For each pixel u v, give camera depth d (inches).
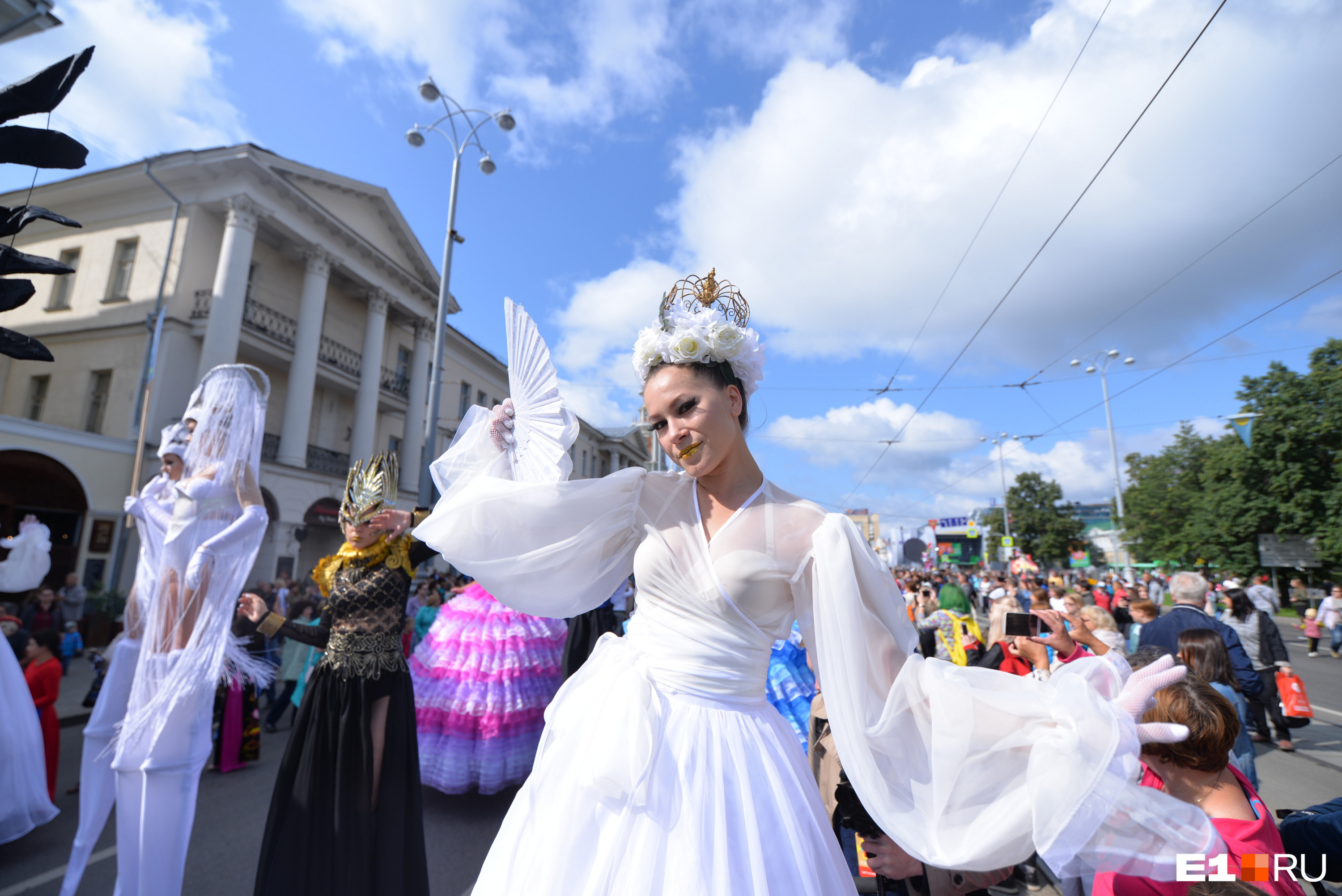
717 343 52.1
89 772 97.6
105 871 128.3
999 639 146.2
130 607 103.7
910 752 44.0
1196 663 133.1
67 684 320.2
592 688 50.6
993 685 44.3
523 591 58.8
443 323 415.2
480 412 66.2
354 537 90.6
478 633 167.9
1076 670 45.9
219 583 93.8
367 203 742.5
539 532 57.7
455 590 265.7
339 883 79.7
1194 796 64.8
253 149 578.9
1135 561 1321.4
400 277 781.3
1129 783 40.0
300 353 636.7
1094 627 162.1
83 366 583.2
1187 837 39.2
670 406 51.9
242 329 597.3
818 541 48.2
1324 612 524.1
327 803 83.2
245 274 584.7
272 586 382.9
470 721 162.1
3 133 59.9
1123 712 42.4
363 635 88.0
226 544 93.7
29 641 176.6
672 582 50.9
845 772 45.9
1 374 611.5
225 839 146.6
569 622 159.6
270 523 596.4
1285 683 213.3
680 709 47.1
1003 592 199.0
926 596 331.0
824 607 46.3
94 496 489.1
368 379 734.5
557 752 48.0
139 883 82.7
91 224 621.0
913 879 56.7
